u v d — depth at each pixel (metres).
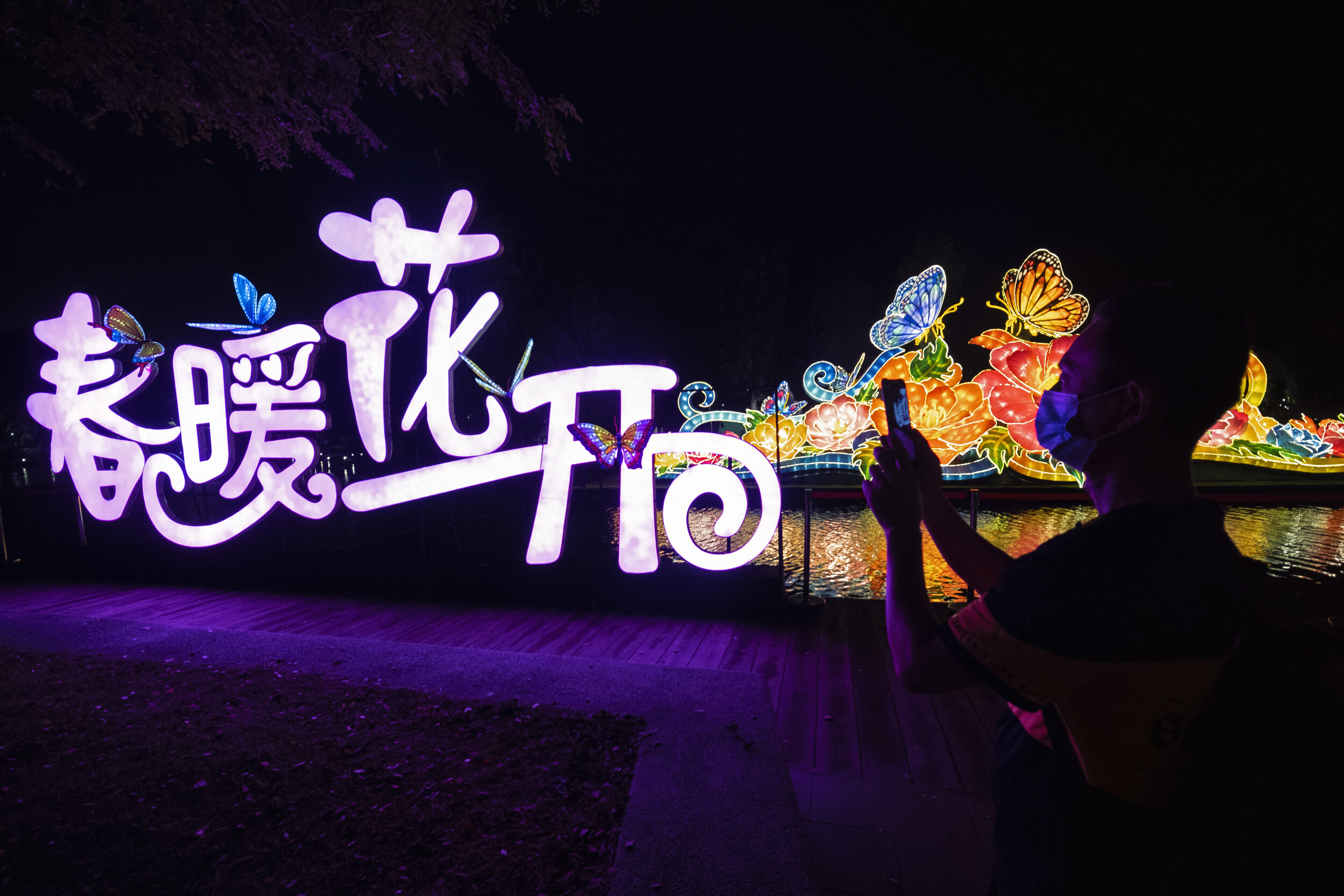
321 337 5.89
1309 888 0.69
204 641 4.46
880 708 3.70
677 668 3.91
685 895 1.98
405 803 2.47
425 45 4.03
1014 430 13.82
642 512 5.26
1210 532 0.81
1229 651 0.78
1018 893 0.93
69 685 3.65
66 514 12.33
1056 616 0.79
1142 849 0.80
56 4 3.27
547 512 5.45
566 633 5.02
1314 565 8.70
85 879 2.07
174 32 3.61
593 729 3.08
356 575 6.23
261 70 3.98
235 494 6.14
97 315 6.61
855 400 16.92
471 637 4.95
